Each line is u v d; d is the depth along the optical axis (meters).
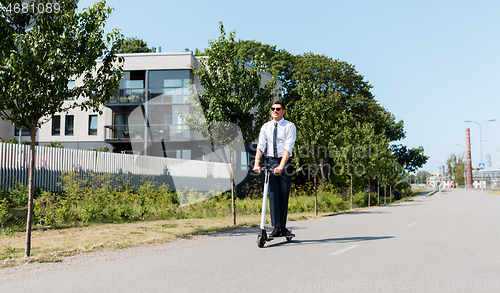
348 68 38.53
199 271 4.30
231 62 10.44
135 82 28.97
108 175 14.30
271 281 3.81
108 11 6.64
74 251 5.95
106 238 7.59
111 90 6.87
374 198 29.25
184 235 7.78
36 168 14.64
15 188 12.91
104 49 6.79
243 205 16.20
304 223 10.51
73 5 6.34
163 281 3.88
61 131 30.59
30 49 5.94
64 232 8.55
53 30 6.10
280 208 6.28
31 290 3.64
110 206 11.52
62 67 6.26
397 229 8.53
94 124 30.38
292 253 5.33
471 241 6.55
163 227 9.56
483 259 4.96
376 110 38.44
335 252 5.39
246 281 3.82
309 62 38.50
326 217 13.36
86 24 6.44
